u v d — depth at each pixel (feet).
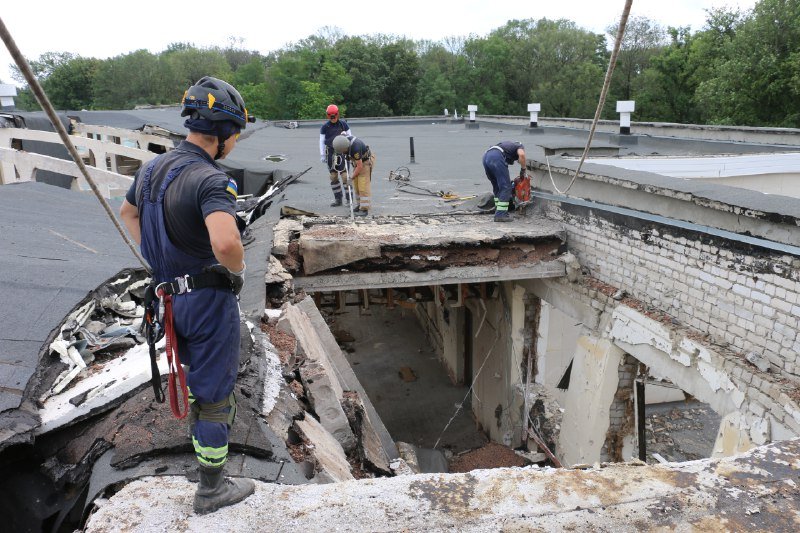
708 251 17.97
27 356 11.18
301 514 7.76
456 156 51.44
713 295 17.99
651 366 20.59
